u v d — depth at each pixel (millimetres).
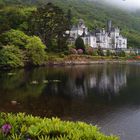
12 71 76625
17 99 38594
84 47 137125
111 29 199625
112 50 171875
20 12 136000
